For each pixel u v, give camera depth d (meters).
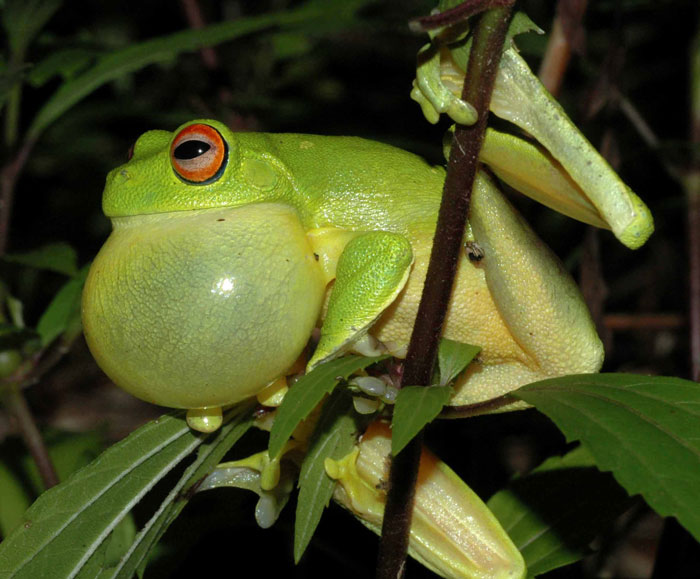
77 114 0.50
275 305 0.25
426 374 0.24
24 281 0.58
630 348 0.51
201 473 0.26
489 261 0.26
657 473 0.22
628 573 0.42
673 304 0.55
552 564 0.28
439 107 0.23
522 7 0.23
